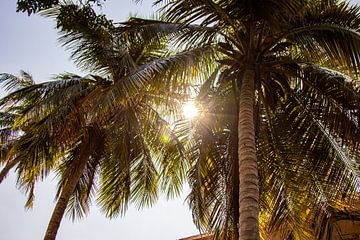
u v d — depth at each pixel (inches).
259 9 344.5
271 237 412.5
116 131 513.0
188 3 357.7
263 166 404.8
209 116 417.1
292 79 405.1
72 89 496.1
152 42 394.9
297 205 375.9
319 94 386.6
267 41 364.8
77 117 480.1
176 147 474.9
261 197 398.6
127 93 315.6
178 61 342.6
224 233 386.0
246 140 313.4
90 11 238.4
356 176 347.9
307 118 399.5
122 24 374.0
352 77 345.4
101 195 552.7
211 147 411.8
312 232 367.9
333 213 361.7
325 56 345.7
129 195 546.3
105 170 553.9
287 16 342.3
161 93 424.5
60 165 551.8
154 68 329.4
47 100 468.4
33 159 455.2
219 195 400.2
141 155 547.8
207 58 387.2
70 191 486.6
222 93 413.7
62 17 237.0
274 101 393.1
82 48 500.7
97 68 520.4
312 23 352.8
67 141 485.4
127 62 394.0
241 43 370.0
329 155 374.0
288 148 401.7
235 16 358.6
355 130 361.4
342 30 331.6
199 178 387.9
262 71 374.9
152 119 529.0
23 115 462.9
